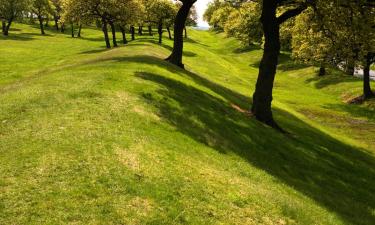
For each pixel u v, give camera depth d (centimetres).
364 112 5262
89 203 1242
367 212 2050
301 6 3108
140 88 2645
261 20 3139
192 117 2445
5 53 6750
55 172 1381
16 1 10675
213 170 1734
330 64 5047
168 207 1314
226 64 8194
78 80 2678
